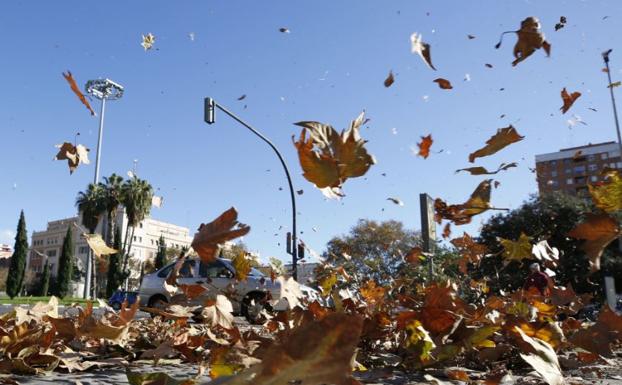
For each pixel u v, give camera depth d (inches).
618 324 83.7
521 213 851.4
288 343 22.8
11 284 1718.8
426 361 82.3
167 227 3002.0
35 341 87.0
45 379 78.7
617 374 92.4
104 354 100.8
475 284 176.4
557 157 1887.3
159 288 393.4
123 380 79.4
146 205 1509.6
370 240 1039.6
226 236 41.8
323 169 38.4
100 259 81.2
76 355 93.5
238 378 24.2
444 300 82.0
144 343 106.8
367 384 73.5
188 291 83.0
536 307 106.0
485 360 92.1
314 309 86.2
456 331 83.1
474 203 62.0
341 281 131.3
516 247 90.1
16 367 81.6
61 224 3378.4
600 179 47.5
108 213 1472.7
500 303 100.8
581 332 85.0
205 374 82.5
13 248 1761.8
